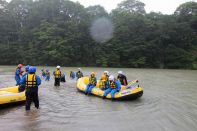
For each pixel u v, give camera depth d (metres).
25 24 64.62
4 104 10.62
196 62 56.34
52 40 56.09
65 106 11.23
